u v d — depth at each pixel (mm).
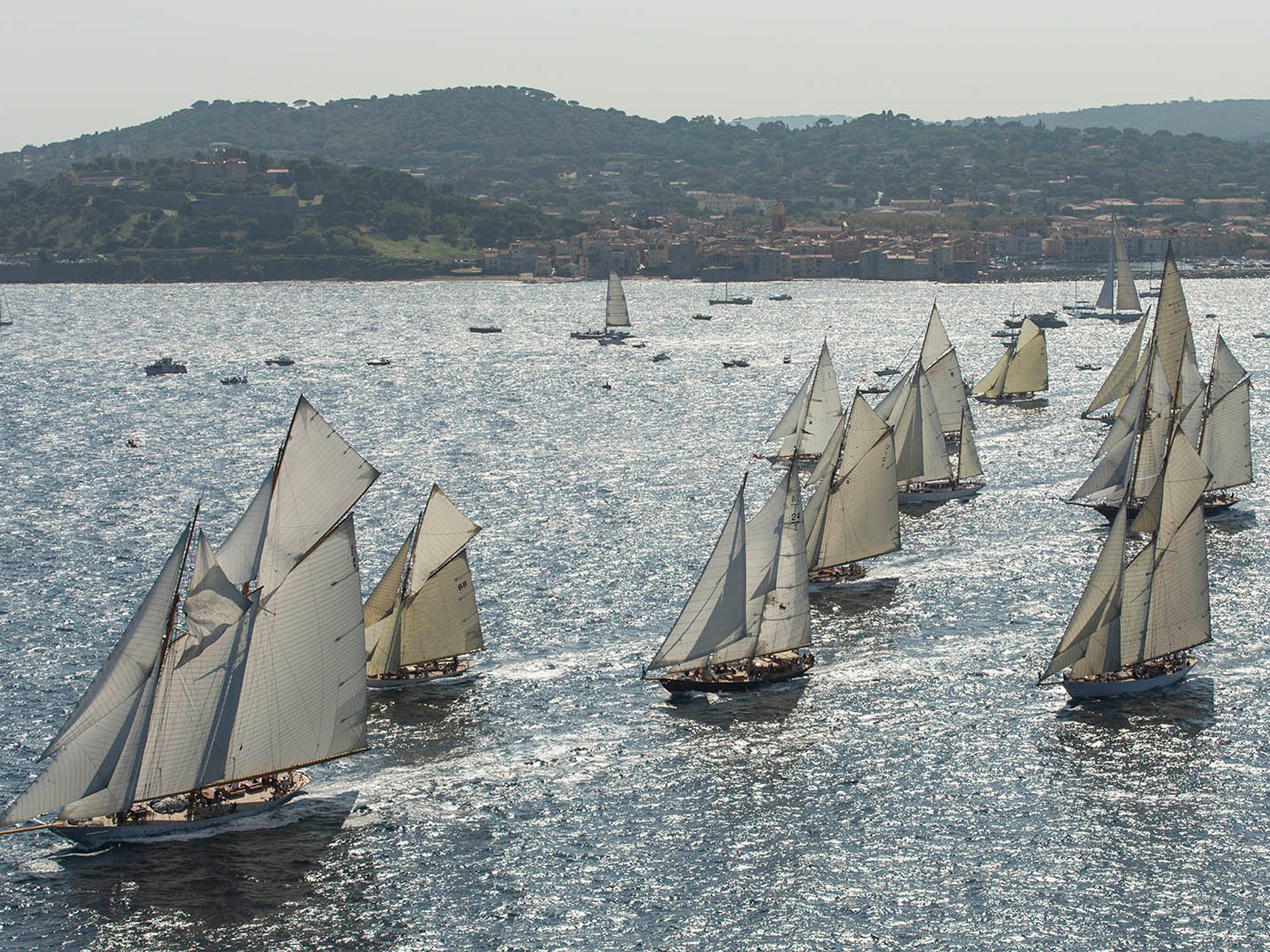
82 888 186875
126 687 197375
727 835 197625
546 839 197125
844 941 173750
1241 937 173625
